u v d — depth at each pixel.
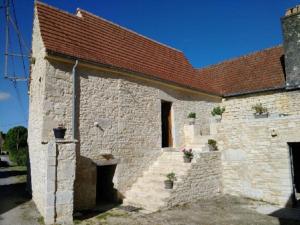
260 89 13.44
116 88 10.48
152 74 11.94
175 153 11.09
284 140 9.91
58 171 7.41
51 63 8.72
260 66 15.31
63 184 7.46
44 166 7.91
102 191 10.62
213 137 12.02
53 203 7.24
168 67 13.99
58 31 9.81
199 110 14.13
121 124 10.45
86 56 9.67
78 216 8.09
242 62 16.64
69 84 9.09
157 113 11.98
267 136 10.36
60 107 8.77
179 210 8.51
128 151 10.56
